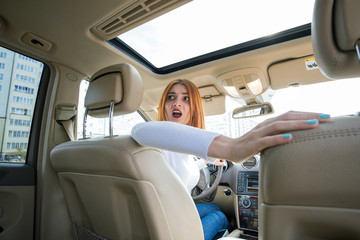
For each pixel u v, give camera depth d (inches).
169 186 27.3
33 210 62.8
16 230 58.6
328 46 16.1
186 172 41.7
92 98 38.4
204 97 88.2
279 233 12.6
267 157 13.7
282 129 13.7
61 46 61.3
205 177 66.8
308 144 12.1
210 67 69.1
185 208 28.2
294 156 12.2
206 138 19.9
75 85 75.0
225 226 59.7
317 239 12.0
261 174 14.1
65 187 39.3
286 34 58.0
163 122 24.5
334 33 15.7
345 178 10.8
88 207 34.2
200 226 29.9
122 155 24.7
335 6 15.2
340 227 11.0
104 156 26.3
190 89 53.7
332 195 11.0
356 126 11.3
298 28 56.5
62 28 54.1
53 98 69.4
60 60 68.3
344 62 16.7
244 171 77.2
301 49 58.0
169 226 26.0
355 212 10.5
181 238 27.1
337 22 15.2
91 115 42.9
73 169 34.0
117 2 45.8
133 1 45.4
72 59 68.1
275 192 12.6
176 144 21.3
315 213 11.5
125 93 35.0
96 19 51.1
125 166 24.6
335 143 11.3
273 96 82.6
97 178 29.5
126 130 85.2
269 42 60.6
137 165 24.7
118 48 64.5
